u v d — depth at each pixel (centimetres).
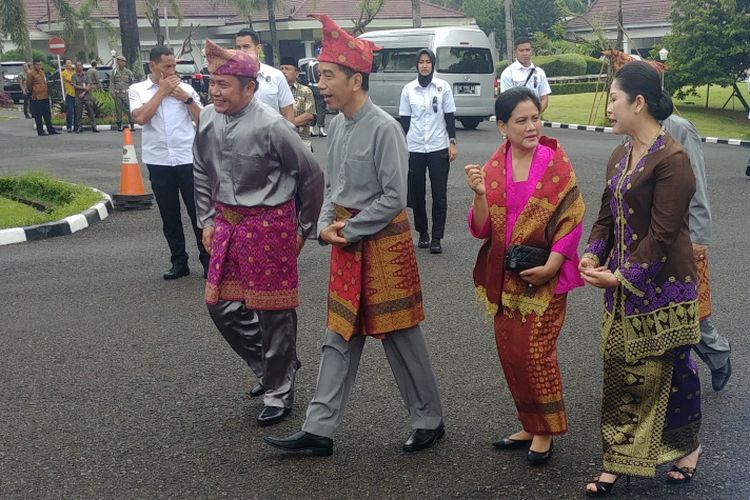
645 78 361
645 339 370
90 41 3597
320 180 463
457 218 1066
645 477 398
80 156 1759
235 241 459
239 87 448
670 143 361
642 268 361
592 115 2566
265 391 480
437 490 395
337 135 432
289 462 427
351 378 438
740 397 493
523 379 408
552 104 2983
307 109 904
